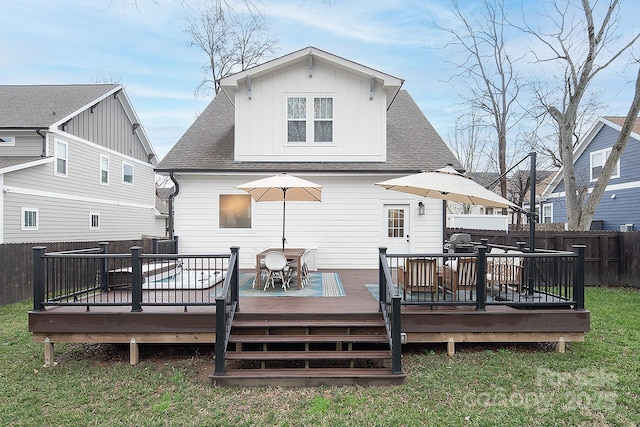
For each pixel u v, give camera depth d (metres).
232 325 5.57
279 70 10.73
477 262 5.85
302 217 10.72
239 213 10.74
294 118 10.76
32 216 13.56
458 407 4.32
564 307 5.98
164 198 33.44
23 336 6.85
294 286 8.08
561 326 5.75
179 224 10.65
